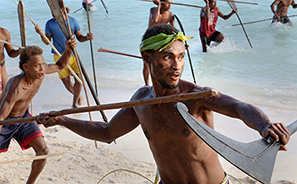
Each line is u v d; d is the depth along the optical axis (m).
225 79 7.64
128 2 15.69
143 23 12.63
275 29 11.26
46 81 8.18
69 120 2.65
